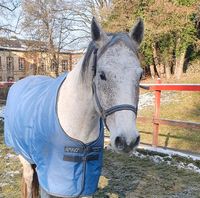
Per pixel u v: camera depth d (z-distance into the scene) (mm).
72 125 2227
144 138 7484
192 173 4785
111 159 5504
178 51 16719
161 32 15133
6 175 4668
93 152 2340
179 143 6918
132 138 1701
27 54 33562
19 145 2803
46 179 2367
